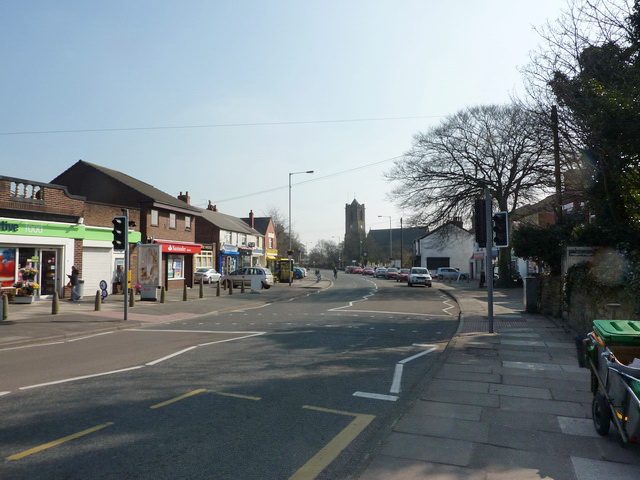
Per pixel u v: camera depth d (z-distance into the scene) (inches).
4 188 736.3
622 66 375.9
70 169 1203.9
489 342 425.4
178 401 245.1
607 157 388.5
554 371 314.0
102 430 201.9
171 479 156.3
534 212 1202.6
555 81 407.2
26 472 160.4
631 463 168.4
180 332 514.6
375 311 740.7
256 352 385.4
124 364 339.3
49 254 830.5
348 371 317.7
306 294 1189.1
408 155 1342.3
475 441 188.9
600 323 218.1
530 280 678.5
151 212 1154.0
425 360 358.6
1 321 561.0
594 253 525.3
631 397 164.6
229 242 1953.7
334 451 181.6
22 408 232.4
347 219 5167.3
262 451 180.9
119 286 1008.9
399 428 203.8
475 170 1291.8
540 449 181.2
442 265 2561.5
